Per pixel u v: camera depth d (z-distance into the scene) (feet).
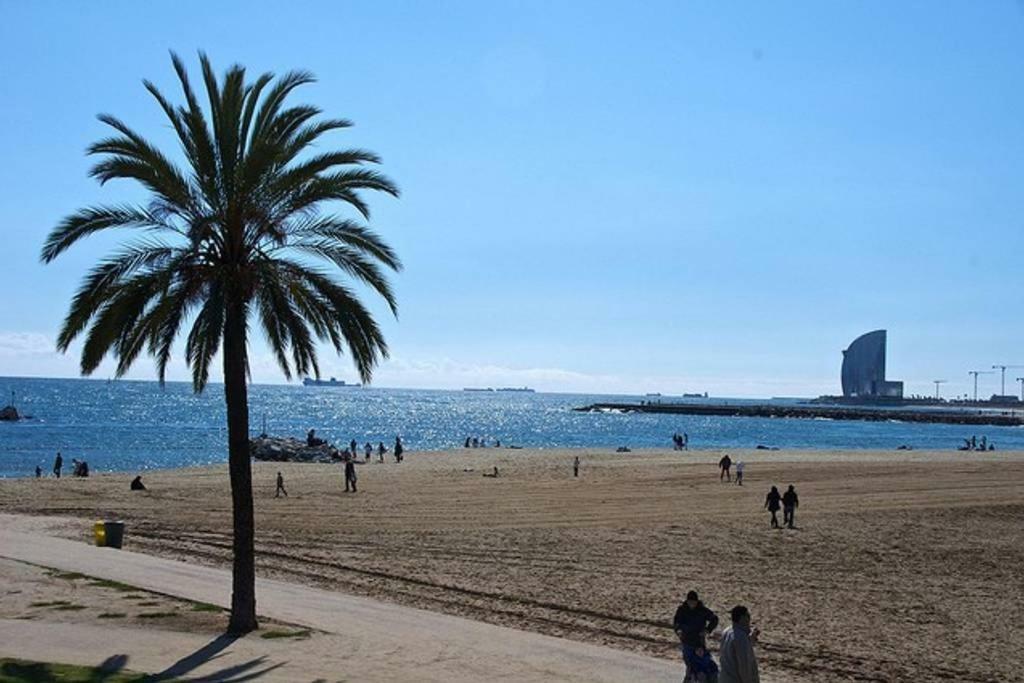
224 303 58.54
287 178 59.98
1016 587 88.89
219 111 59.82
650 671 55.26
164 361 60.80
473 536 115.85
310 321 63.67
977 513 138.00
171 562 89.92
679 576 91.66
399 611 71.61
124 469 261.24
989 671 61.05
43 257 59.36
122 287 58.39
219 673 51.26
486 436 479.41
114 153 58.90
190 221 59.98
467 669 54.19
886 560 101.50
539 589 85.05
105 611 66.85
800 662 62.28
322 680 50.49
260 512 138.92
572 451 301.84
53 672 49.88
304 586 83.82
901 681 58.39
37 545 96.48
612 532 119.44
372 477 200.13
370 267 63.10
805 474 204.33
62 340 59.06
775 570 95.20
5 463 275.39
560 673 53.98
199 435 409.90
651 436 487.61
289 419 612.70
